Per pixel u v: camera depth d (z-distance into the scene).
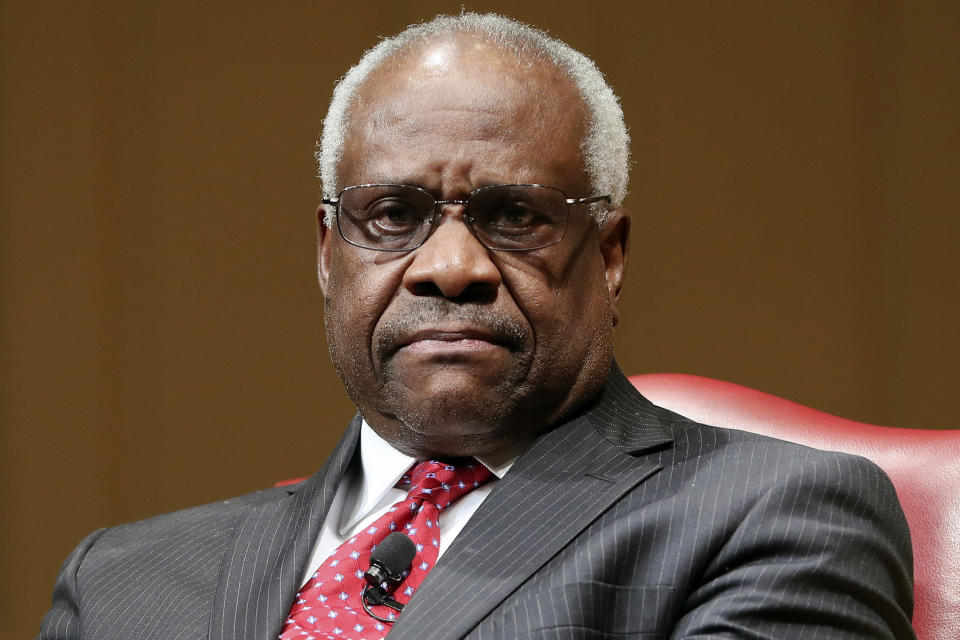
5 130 16.09
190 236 16.12
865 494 5.52
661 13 15.43
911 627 5.58
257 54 16.17
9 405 15.97
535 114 6.06
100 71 16.16
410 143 6.03
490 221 5.96
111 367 16.02
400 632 5.23
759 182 15.16
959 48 14.64
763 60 15.22
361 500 6.68
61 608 6.71
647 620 5.20
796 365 14.91
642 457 5.95
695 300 15.25
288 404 16.03
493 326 5.88
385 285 6.04
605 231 6.43
